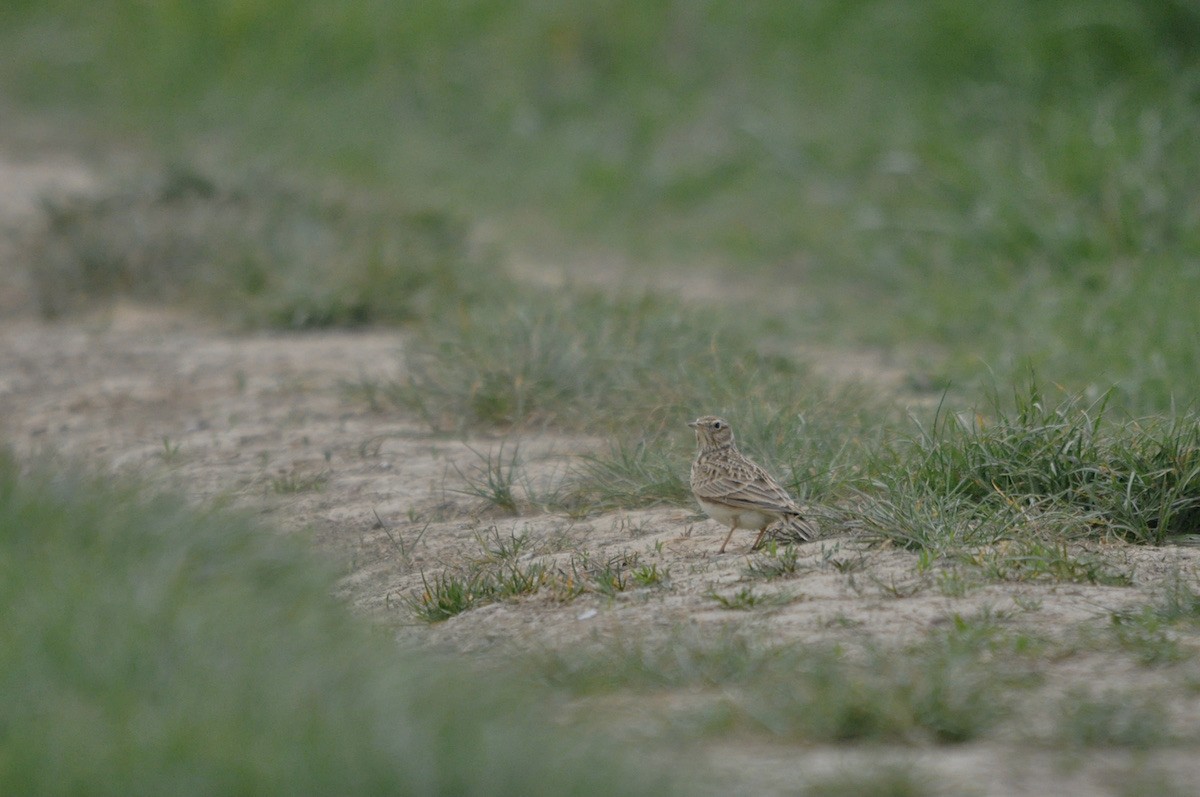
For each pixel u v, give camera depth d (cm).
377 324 2023
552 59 3528
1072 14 2897
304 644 762
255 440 1461
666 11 3544
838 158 2866
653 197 2939
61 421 1552
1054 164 2378
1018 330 1902
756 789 633
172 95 3653
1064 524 1048
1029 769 661
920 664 784
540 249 2669
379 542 1164
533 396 1483
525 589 1008
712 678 790
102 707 673
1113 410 1420
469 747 621
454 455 1386
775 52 3316
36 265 2167
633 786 609
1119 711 712
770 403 1384
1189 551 1025
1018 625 862
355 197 2620
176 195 2373
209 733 636
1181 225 2117
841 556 1016
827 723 709
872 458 1173
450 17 3666
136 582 828
